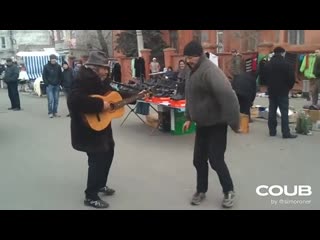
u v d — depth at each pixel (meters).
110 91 5.46
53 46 44.44
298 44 19.12
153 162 7.47
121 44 28.80
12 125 12.06
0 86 29.03
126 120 12.07
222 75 4.90
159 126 10.46
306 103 14.59
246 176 6.54
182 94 9.33
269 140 9.05
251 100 10.05
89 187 5.36
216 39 24.39
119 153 8.19
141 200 5.59
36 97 21.20
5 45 53.44
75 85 5.20
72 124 5.22
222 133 5.10
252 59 17.83
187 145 8.74
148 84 10.06
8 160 7.89
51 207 5.41
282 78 9.00
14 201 5.66
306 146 8.46
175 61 23.16
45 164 7.55
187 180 6.40
